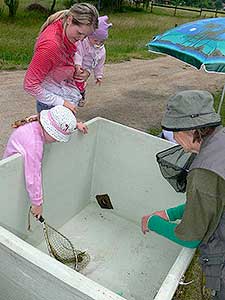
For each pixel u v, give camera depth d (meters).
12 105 5.75
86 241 2.81
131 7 24.69
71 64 2.76
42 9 17.42
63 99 2.80
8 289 1.77
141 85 8.20
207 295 2.54
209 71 3.66
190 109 1.57
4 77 7.06
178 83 8.84
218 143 1.57
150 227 2.07
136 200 2.96
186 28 4.15
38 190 2.27
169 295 1.50
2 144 4.38
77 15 2.46
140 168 2.85
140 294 2.47
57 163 2.59
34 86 2.61
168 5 29.81
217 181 1.51
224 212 1.63
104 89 7.45
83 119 5.79
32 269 1.53
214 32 3.92
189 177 1.58
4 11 15.85
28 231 2.53
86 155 2.88
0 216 2.24
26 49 9.34
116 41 12.57
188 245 1.79
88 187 3.09
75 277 1.44
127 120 6.05
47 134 2.19
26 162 2.21
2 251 1.61
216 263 1.75
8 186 2.21
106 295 1.38
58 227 2.86
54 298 1.55
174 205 2.79
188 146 1.65
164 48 4.02
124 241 2.86
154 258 2.74
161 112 6.67
